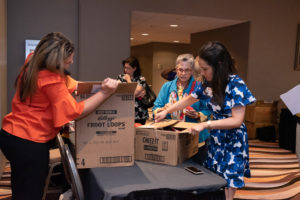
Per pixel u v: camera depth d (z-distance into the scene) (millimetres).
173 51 11781
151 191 1289
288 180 3537
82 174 1845
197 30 7473
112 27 4980
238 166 1706
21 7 4594
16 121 1518
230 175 1699
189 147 1831
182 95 2326
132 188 1352
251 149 5039
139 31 7980
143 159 1776
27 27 4641
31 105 1502
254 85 5906
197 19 5746
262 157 4555
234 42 6312
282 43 6000
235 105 1595
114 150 1651
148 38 9891
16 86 1556
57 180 3131
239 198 2992
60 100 1422
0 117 3604
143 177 1501
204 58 1612
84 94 1577
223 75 1610
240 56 6102
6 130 1529
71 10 4840
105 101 1605
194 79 2303
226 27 6586
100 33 4930
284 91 6117
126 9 5027
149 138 1751
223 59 1605
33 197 1544
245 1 5688
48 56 1408
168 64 11758
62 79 1465
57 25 4789
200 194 1414
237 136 1730
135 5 5070
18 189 1549
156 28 7289
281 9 5914
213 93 1680
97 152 1630
